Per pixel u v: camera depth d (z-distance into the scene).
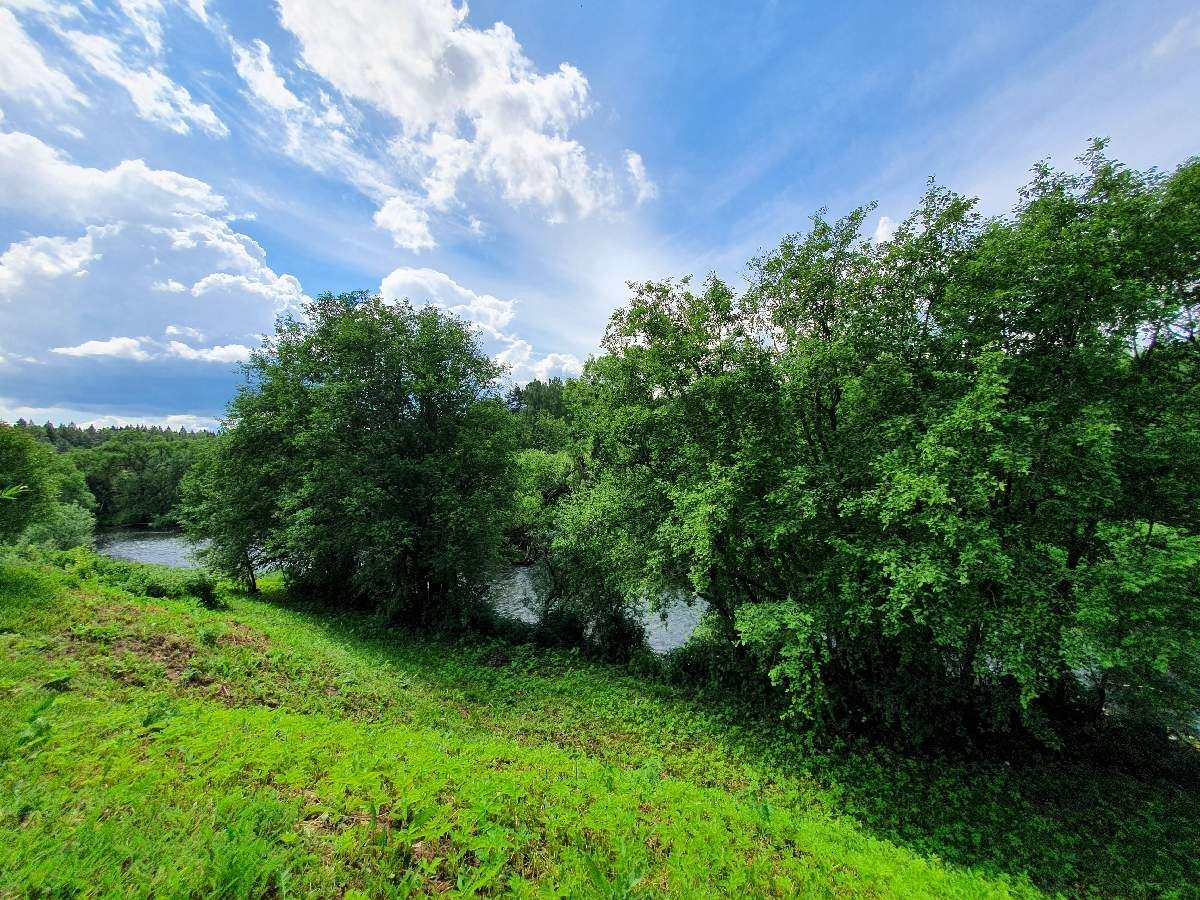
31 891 3.00
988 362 9.43
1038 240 9.77
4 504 12.28
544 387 85.81
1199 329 10.59
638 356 15.16
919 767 11.64
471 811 4.74
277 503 22.91
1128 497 10.41
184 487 26.45
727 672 16.02
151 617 10.41
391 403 21.58
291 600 24.30
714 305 14.42
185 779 4.69
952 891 5.96
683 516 13.20
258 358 25.58
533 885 4.00
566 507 20.48
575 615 20.38
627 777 7.43
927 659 12.65
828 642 13.23
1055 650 9.58
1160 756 11.82
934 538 10.11
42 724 5.32
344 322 22.16
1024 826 9.73
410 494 21.08
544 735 12.09
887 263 11.59
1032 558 9.75
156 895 3.09
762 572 14.39
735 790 10.39
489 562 21.70
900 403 11.35
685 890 4.47
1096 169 10.77
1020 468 9.06
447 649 18.75
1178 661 9.78
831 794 10.43
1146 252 9.98
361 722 8.97
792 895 4.94
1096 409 9.15
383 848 4.13
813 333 12.92
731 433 13.46
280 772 5.16
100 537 59.34
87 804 4.04
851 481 11.68
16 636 8.22
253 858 3.52
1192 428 9.73
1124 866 8.73
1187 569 9.23
